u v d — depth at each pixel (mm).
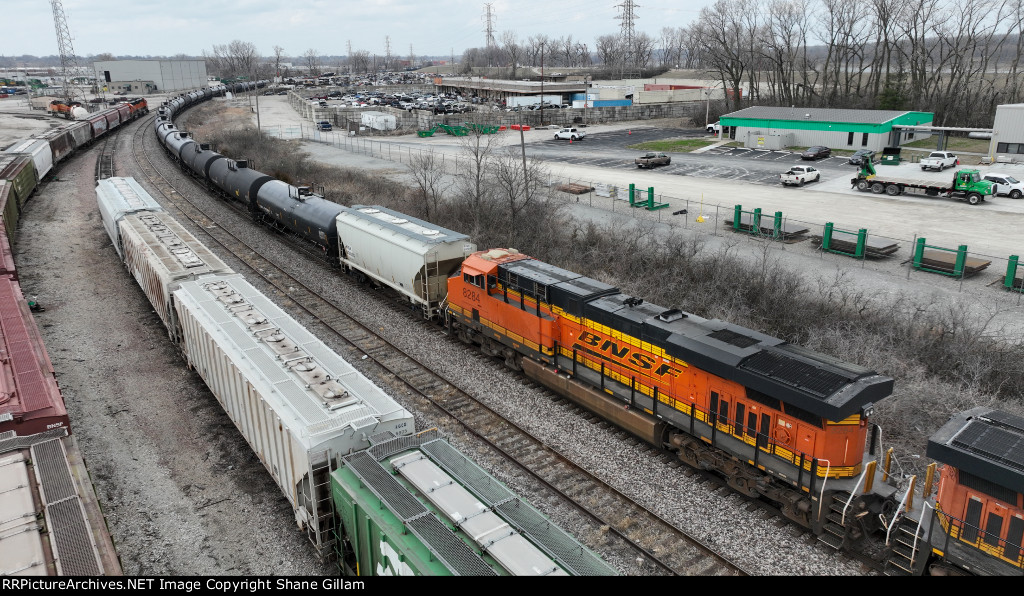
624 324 18141
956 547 12109
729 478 16062
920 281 30562
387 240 27719
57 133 65938
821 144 72750
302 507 13820
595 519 15289
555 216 40281
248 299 20688
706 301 27703
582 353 19891
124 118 99312
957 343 22219
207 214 46250
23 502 11508
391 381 22266
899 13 88500
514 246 34969
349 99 137500
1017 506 11172
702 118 96625
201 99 141000
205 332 18484
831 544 14258
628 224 41219
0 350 17625
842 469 14094
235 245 39094
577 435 18906
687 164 65688
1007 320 25656
